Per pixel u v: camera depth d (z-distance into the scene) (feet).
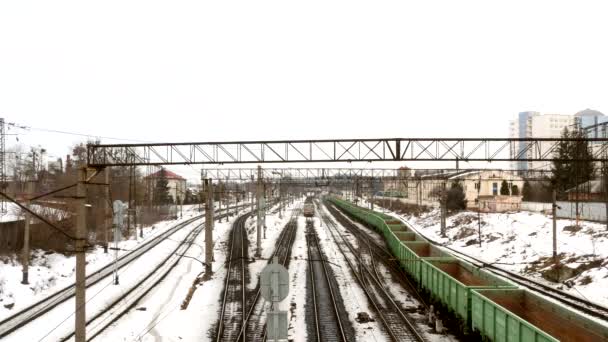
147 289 81.66
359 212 214.28
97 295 75.15
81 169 51.57
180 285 86.02
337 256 116.78
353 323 60.49
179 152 60.85
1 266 87.71
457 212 196.75
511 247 114.42
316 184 135.74
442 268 77.71
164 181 262.47
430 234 170.40
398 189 341.82
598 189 157.38
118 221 84.58
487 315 47.50
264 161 61.98
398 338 54.19
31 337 56.13
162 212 239.30
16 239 102.83
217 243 142.00
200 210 293.64
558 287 78.54
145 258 111.45
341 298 74.38
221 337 55.36
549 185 208.64
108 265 101.30
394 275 94.12
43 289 80.84
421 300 73.26
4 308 67.26
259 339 54.39
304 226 195.93
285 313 30.25
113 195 173.78
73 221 120.26
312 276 90.99
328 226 195.00
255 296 75.82
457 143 62.34
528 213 154.92
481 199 199.93
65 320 63.05
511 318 41.68
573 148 141.90
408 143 61.46
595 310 62.28
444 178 154.20
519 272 94.99
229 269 99.25
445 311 62.49
